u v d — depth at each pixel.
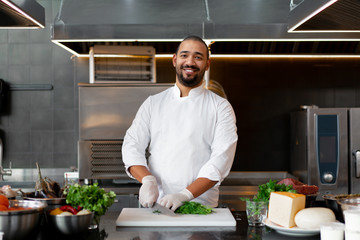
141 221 1.49
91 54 3.15
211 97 2.06
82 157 2.89
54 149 3.60
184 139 2.00
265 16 2.86
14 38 3.57
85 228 1.34
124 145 2.05
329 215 1.36
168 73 3.59
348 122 3.03
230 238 1.34
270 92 3.63
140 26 2.80
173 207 1.60
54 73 3.59
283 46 3.41
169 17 2.86
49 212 1.35
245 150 3.65
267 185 1.53
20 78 3.59
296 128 3.36
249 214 1.50
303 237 1.35
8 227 1.24
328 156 3.03
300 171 3.23
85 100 2.91
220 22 2.80
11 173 3.32
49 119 3.60
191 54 1.94
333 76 3.62
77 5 2.95
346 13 1.97
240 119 3.63
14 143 3.59
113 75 3.23
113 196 1.45
